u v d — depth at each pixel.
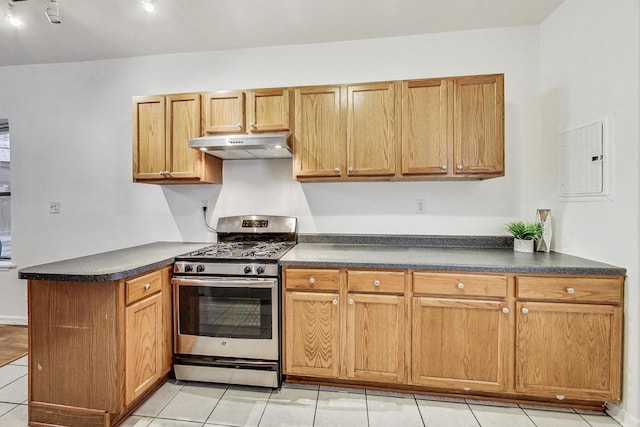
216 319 2.06
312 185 2.66
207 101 2.38
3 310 3.04
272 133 2.33
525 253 2.18
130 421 1.75
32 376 1.72
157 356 1.95
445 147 2.14
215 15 2.22
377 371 1.96
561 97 2.16
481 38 2.44
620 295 1.72
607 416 1.79
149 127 2.45
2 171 3.21
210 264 2.05
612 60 1.75
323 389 2.04
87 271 1.62
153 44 2.62
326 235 2.62
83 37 2.50
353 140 2.23
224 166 2.76
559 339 1.79
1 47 2.64
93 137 2.90
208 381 2.09
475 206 2.47
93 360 1.66
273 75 2.67
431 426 1.71
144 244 2.77
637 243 1.64
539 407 1.87
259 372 2.03
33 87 2.95
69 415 1.69
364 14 2.23
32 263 2.98
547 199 2.30
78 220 2.93
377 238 2.56
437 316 1.89
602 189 1.82
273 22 2.32
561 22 2.15
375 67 2.56
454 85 2.12
